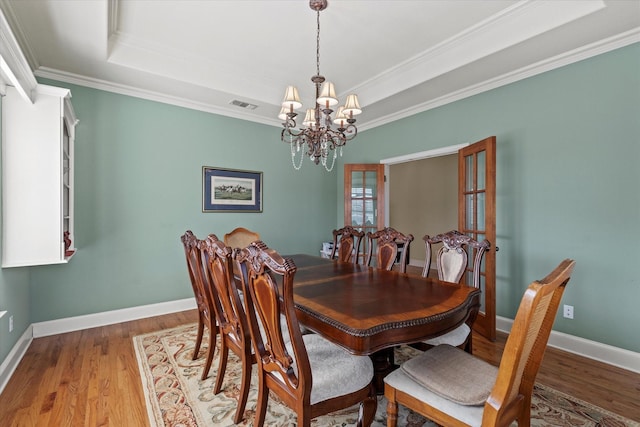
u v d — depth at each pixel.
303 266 2.58
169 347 2.66
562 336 2.62
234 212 4.11
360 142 4.74
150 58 2.96
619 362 2.33
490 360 2.44
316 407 1.27
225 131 4.02
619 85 2.34
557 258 2.66
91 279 3.13
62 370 2.26
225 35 2.72
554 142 2.68
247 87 3.59
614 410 1.82
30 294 2.80
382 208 4.37
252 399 1.94
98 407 1.84
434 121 3.67
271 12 2.39
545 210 2.73
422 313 1.42
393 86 3.44
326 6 2.31
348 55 3.06
